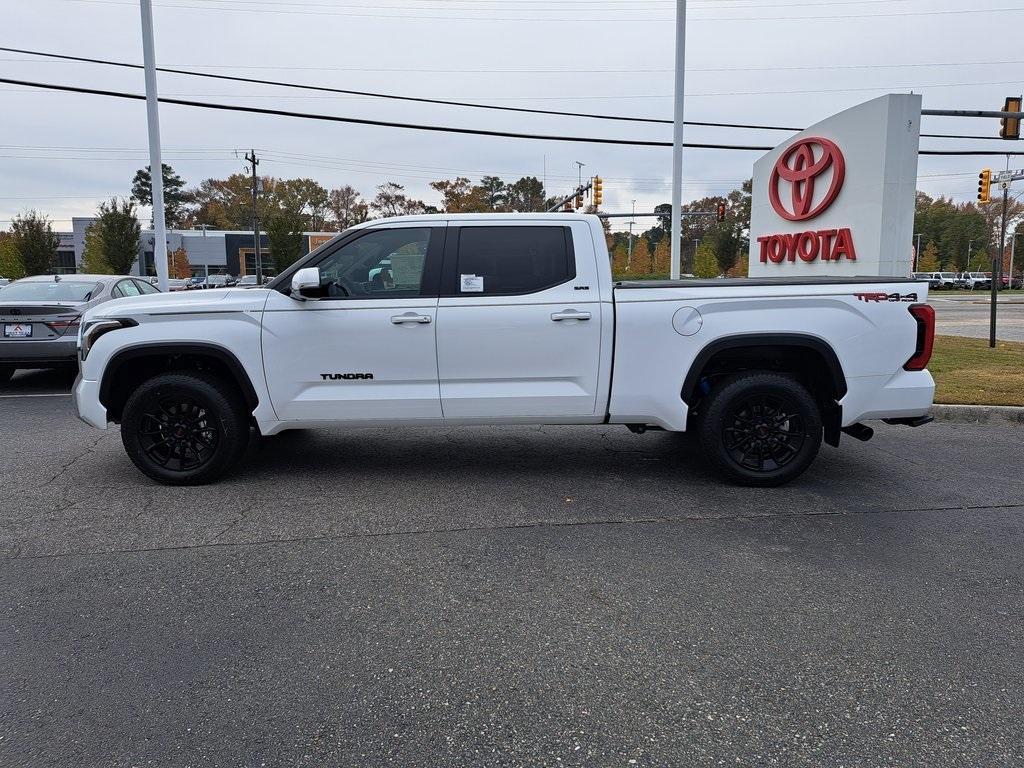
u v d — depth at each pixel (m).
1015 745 2.56
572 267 5.42
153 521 4.81
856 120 11.93
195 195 92.94
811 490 5.50
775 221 14.97
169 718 2.72
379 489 5.50
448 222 5.46
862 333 5.35
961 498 5.31
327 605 3.62
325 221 80.44
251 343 5.41
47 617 3.50
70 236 69.44
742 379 5.43
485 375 5.45
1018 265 87.00
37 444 6.90
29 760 2.49
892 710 2.76
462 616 3.51
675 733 2.63
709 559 4.19
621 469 6.05
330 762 2.49
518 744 2.58
